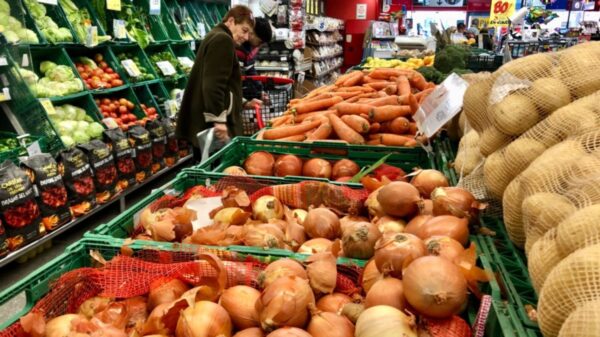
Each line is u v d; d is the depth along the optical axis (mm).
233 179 1959
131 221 1596
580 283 742
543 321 802
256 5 7715
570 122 1200
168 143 4902
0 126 3564
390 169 2184
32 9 3924
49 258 3311
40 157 3127
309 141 2480
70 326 1016
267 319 957
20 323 1026
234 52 3391
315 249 1359
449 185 1709
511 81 1365
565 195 984
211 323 981
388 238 1115
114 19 4809
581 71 1285
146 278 1176
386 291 1006
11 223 2820
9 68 3357
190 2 6941
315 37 9828
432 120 1988
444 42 6855
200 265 1145
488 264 1097
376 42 10922
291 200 1768
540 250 936
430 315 950
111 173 3826
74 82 4070
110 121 4297
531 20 12180
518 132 1336
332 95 2988
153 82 5184
